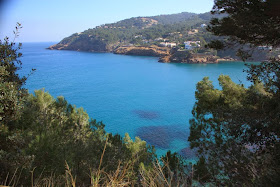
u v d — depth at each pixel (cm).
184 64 13500
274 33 661
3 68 570
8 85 562
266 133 711
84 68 12500
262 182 443
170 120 4372
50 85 7762
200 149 1062
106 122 4297
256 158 684
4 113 574
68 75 10100
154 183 204
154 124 4147
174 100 5994
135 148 1080
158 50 19088
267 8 632
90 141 924
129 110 5091
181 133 3666
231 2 703
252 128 749
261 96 874
